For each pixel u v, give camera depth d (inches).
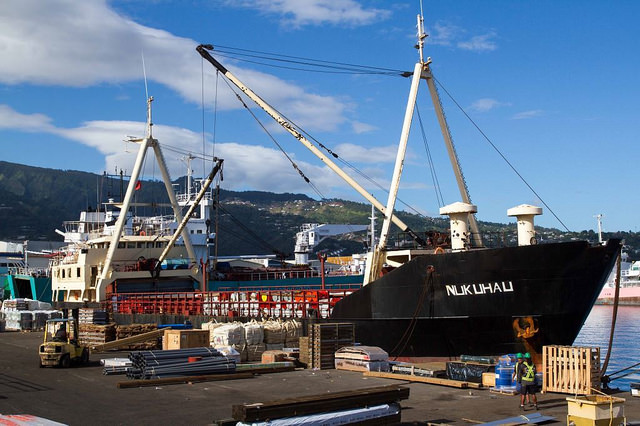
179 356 952.9
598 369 797.2
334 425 553.9
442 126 1237.7
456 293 1000.9
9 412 707.4
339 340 1087.0
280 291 1465.3
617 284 919.0
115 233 2033.7
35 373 1037.2
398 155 1194.6
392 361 1052.5
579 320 935.7
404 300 1059.9
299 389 847.1
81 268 2198.6
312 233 3870.6
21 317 2198.6
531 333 943.0
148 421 657.0
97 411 709.9
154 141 2037.4
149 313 1967.3
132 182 2014.0
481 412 691.4
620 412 552.1
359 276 2256.4
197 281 2180.1
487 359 896.9
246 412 515.5
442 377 927.0
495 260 962.1
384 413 589.9
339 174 1369.3
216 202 2608.3
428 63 1206.3
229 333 1177.4
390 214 1194.0
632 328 2716.5
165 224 2571.4
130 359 963.3
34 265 4050.2
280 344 1230.9
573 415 559.2
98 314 1606.8
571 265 920.3
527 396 780.0
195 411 703.7
